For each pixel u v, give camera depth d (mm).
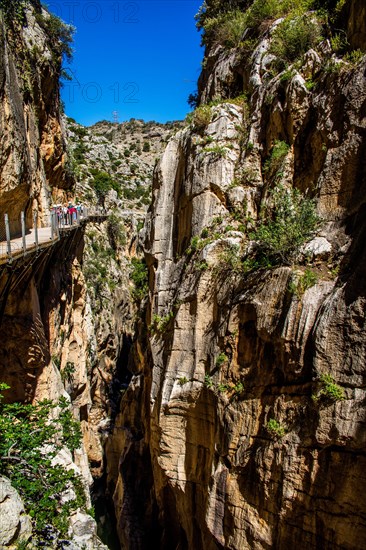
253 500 10586
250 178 13820
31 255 13172
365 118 10383
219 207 13906
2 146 13680
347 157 10664
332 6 13586
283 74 13172
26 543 7844
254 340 11406
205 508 12359
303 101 12320
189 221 14797
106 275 42906
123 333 43062
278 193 11867
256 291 11383
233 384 11789
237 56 16859
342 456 8781
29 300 14852
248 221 13312
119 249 50875
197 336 13219
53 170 24578
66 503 10352
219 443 11922
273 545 10039
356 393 8609
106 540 21312
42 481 9859
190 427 13445
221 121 14773
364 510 8375
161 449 13875
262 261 11844
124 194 69688
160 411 13758
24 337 14430
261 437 10664
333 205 10922
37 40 20406
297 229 10820
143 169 81312
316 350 9305
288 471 9688
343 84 11133
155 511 18250
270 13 16031
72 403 23141
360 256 9617
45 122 22078
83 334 26047
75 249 25109
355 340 8797
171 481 13750
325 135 11375
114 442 24141
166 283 15977
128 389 24328
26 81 18391
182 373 13492
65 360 21859
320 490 9109
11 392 14414
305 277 10242
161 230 16625
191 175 14789
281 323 10422
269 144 13594
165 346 14898
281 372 10539
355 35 11641
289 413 10000
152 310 16375
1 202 14516
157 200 16969
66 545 9516
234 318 11930
